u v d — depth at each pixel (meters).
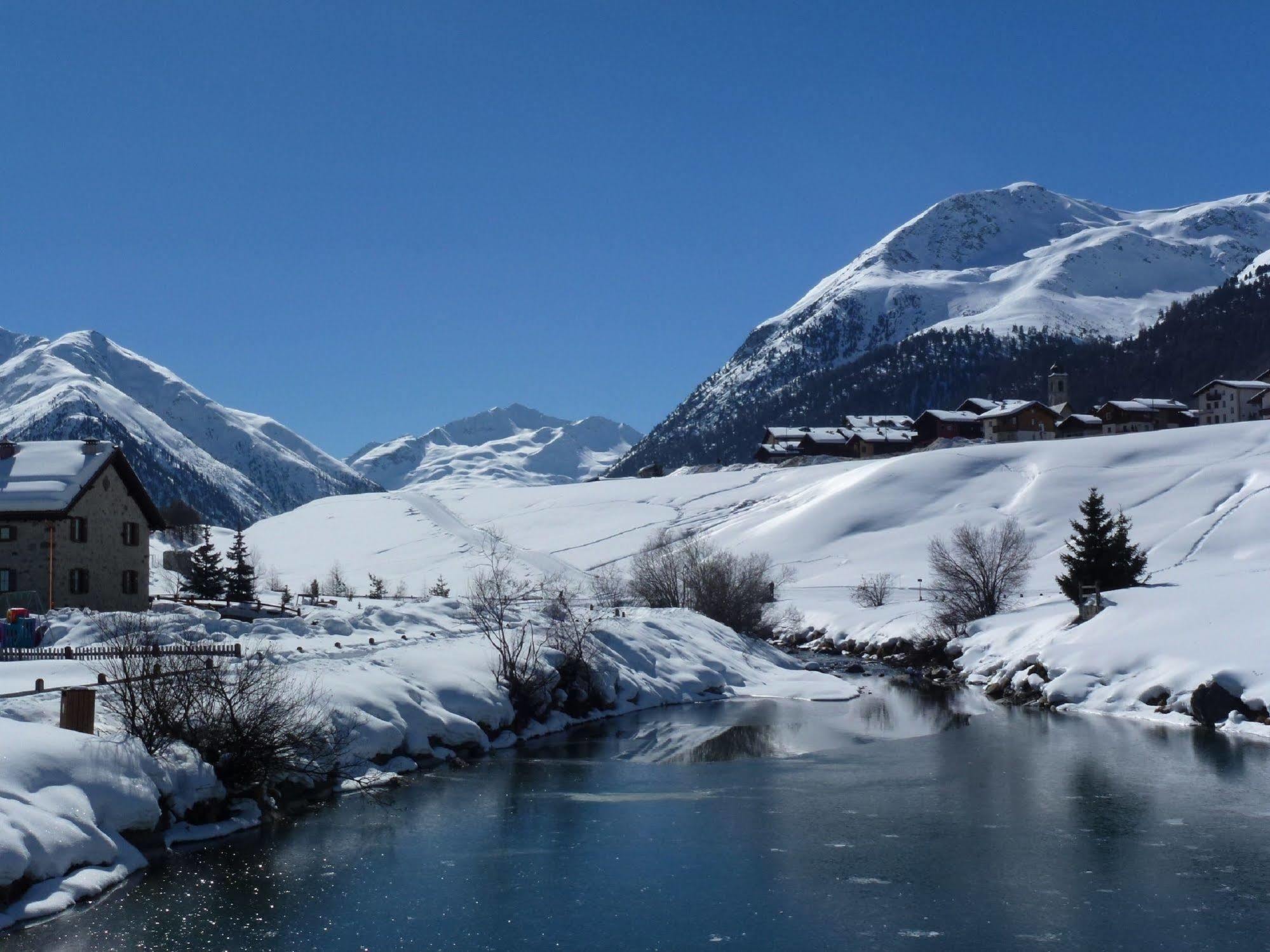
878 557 107.31
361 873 24.95
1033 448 132.00
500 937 21.48
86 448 55.34
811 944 21.30
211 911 22.16
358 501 179.12
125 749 25.50
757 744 41.72
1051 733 43.00
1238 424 133.88
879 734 44.00
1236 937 21.52
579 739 42.69
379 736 34.44
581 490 175.12
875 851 27.12
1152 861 26.17
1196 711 43.09
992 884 24.66
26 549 51.59
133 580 57.69
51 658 35.66
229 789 28.33
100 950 20.02
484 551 135.38
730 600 74.94
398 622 51.38
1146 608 53.25
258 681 29.31
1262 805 31.06
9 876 20.81
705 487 162.38
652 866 25.91
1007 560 77.06
